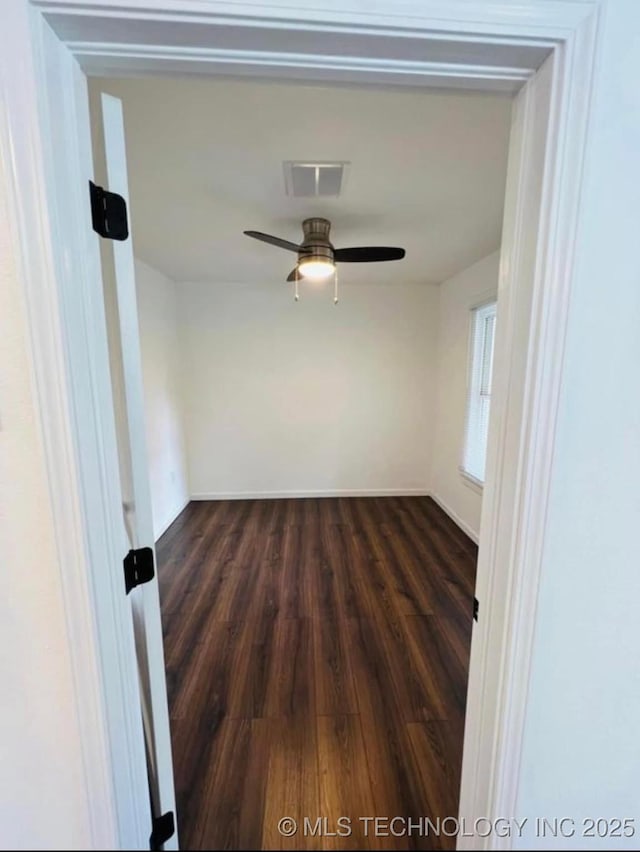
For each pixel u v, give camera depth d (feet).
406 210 6.97
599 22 2.02
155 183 5.96
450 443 12.66
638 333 2.34
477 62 2.13
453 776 4.50
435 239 8.61
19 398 2.21
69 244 2.16
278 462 14.30
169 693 5.68
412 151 5.08
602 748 2.88
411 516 12.67
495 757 2.82
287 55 2.09
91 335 2.34
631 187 2.19
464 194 6.33
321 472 14.44
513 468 2.50
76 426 2.26
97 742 2.60
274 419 14.01
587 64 2.04
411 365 13.92
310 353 13.67
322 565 9.51
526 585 2.54
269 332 13.47
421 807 4.19
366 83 2.30
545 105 2.14
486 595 2.81
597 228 2.21
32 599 2.44
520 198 2.34
